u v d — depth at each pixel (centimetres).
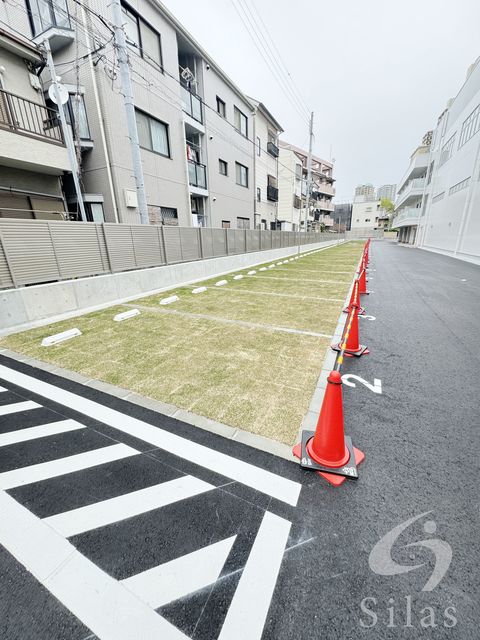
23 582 122
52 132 786
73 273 527
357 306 348
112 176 817
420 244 2872
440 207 2123
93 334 422
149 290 703
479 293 722
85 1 693
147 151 913
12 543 138
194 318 500
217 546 135
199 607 112
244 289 766
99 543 137
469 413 240
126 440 208
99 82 757
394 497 162
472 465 185
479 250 1329
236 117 1473
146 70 873
